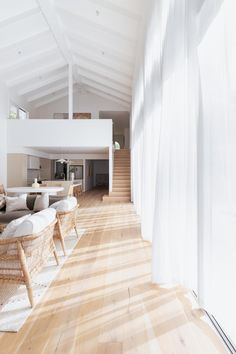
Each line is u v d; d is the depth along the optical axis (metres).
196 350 1.62
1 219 4.13
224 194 1.39
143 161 4.15
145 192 4.09
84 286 2.53
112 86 10.98
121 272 2.87
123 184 10.44
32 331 1.82
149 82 3.91
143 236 4.17
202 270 1.59
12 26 6.36
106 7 5.18
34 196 4.96
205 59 1.54
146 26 4.14
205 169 1.56
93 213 6.88
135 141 7.39
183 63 2.04
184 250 2.08
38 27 6.91
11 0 5.54
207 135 1.55
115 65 8.45
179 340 1.72
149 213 4.07
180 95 2.09
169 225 2.26
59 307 2.14
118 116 15.32
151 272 2.70
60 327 1.87
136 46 6.43
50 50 8.45
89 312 2.07
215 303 1.50
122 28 5.80
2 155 9.03
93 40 6.91
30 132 9.44
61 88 12.52
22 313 2.04
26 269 2.08
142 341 1.72
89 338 1.75
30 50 7.91
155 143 3.41
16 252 2.08
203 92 1.55
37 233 2.14
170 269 2.33
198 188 1.60
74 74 11.24
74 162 13.95
